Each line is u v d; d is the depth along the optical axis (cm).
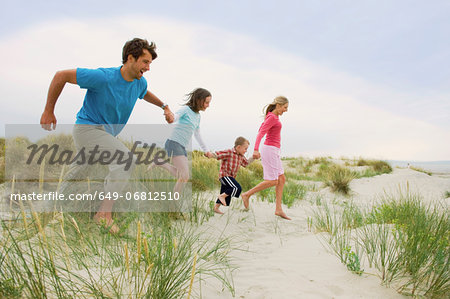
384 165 1441
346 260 259
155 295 175
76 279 185
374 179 1091
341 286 223
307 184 996
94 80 283
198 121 418
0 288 152
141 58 294
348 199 790
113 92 296
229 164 448
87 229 265
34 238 213
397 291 209
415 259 225
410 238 246
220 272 246
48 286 169
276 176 457
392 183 1030
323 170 1351
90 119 299
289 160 1850
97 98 296
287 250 319
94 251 227
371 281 225
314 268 260
